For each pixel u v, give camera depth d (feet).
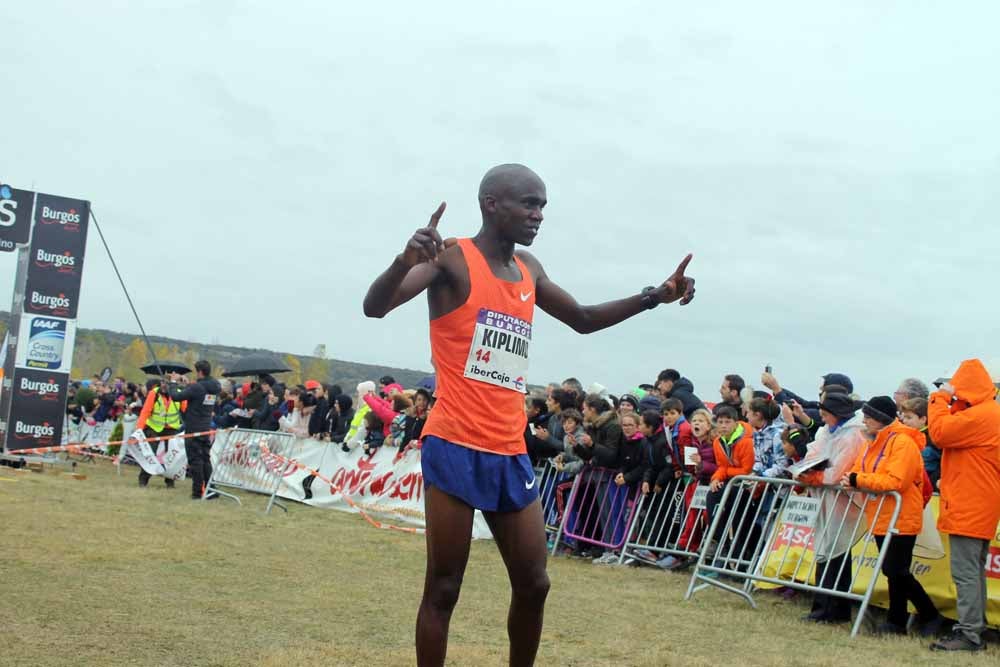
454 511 11.80
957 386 21.26
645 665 17.60
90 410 79.15
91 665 15.20
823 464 24.56
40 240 57.16
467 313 12.01
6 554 24.86
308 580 24.57
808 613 24.98
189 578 23.63
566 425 35.73
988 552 22.81
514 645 12.55
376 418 44.78
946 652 20.51
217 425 61.00
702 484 31.76
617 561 33.22
